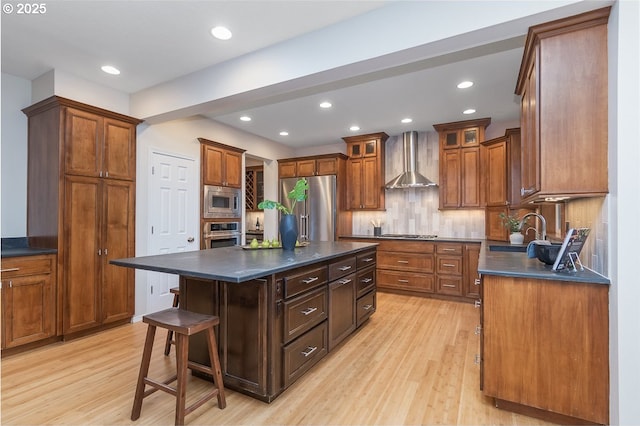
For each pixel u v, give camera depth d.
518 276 1.91
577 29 1.80
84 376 2.40
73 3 2.11
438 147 5.25
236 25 2.39
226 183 4.78
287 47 2.59
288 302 2.19
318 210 5.66
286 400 2.10
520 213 4.18
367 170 5.59
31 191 3.21
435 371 2.49
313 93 3.62
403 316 3.87
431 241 4.72
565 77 1.83
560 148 1.84
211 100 3.02
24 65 2.98
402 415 1.94
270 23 2.37
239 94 2.87
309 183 5.76
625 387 1.61
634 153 1.60
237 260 2.34
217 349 2.20
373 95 3.70
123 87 3.46
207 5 2.15
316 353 2.50
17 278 2.73
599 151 1.77
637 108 1.59
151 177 3.79
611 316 1.70
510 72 3.08
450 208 4.83
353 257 3.17
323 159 5.71
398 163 5.61
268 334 2.05
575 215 2.50
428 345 2.99
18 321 2.74
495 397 1.98
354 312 3.18
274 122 4.81
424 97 3.75
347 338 3.15
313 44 2.48
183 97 3.20
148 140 3.77
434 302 4.51
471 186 4.70
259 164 7.23
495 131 4.80
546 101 1.87
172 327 1.81
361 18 2.28
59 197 2.98
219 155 4.68
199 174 4.42
